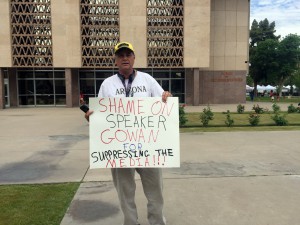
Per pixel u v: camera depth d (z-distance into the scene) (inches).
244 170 259.0
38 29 1143.0
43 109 1085.1
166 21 1190.3
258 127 547.5
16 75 1223.5
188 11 1182.9
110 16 1163.3
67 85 1176.2
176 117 141.9
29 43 1147.3
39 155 329.7
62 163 292.5
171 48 1199.6
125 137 141.2
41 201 191.9
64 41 1140.5
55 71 1234.0
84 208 181.0
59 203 188.2
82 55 1168.2
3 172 263.6
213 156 314.2
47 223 161.2
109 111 140.9
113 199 194.7
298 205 183.5
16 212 174.9
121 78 142.8
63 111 978.1
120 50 137.4
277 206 182.2
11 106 1225.4
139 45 1171.3
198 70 1235.2
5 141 422.3
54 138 442.6
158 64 1200.2
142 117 141.4
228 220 164.9
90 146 140.6
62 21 1132.5
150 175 144.7
